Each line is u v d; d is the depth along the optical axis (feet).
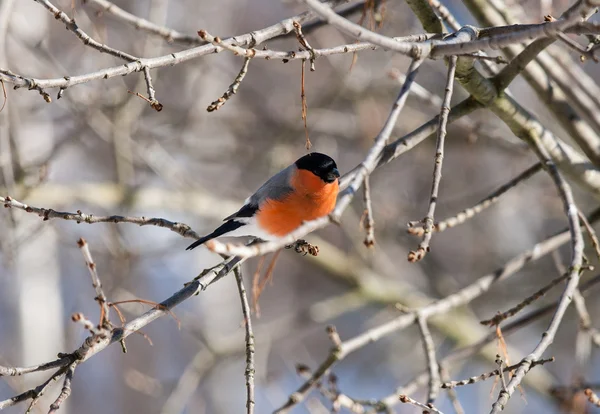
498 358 17.89
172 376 56.34
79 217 19.39
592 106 29.25
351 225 45.34
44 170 34.40
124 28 42.93
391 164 47.50
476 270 48.52
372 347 55.98
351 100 44.83
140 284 54.49
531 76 27.40
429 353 24.48
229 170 53.78
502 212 49.80
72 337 46.83
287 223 24.95
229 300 51.39
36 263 41.29
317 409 30.22
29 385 39.24
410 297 44.57
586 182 26.35
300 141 45.03
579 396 28.19
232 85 17.71
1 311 51.11
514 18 26.48
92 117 38.47
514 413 44.86
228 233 25.52
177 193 42.37
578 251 20.85
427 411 17.67
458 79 23.41
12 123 34.53
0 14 24.12
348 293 43.93
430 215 16.79
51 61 37.22
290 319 42.91
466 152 47.39
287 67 48.96
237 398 51.60
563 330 52.70
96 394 55.42
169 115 45.85
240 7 48.06
